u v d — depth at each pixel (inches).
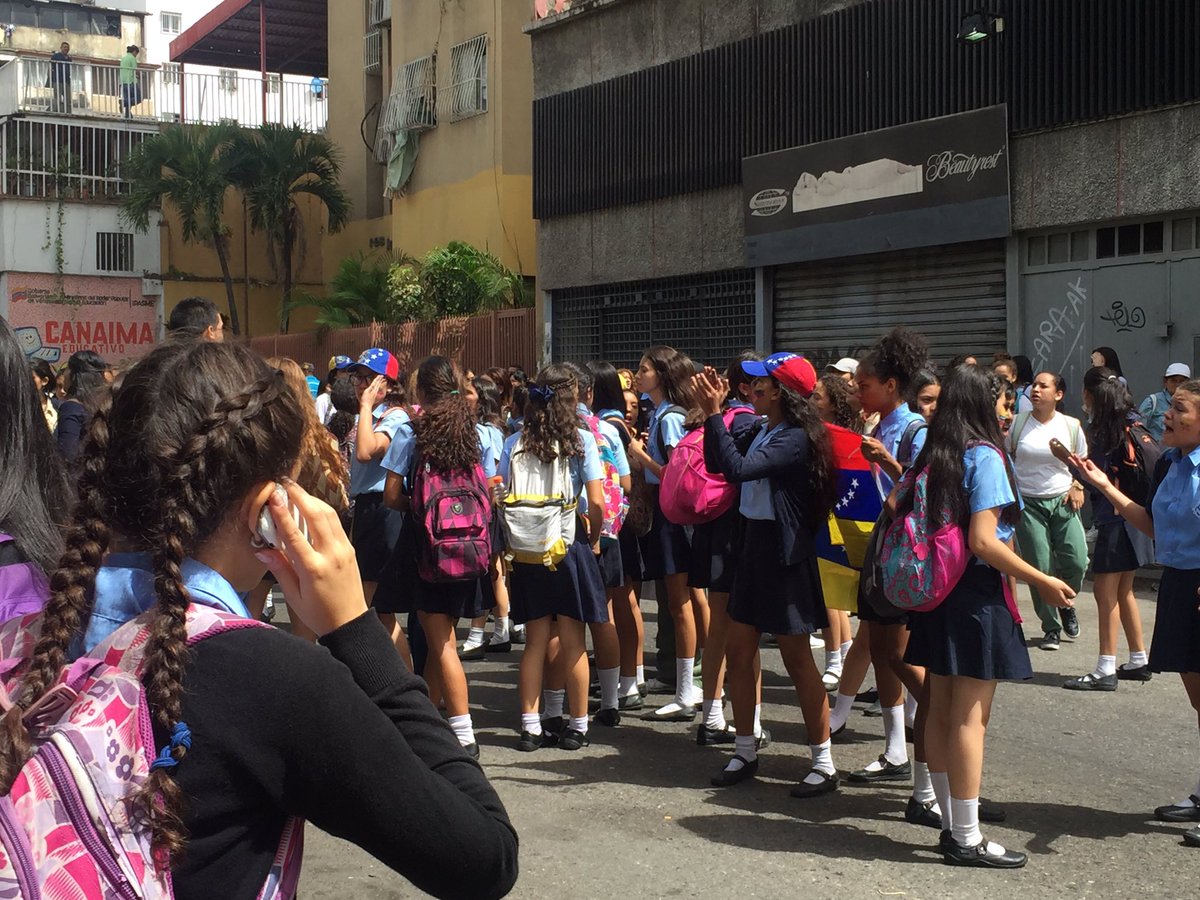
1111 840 193.9
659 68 644.1
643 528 275.3
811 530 214.5
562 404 244.7
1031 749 243.9
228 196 1244.5
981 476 172.7
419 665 274.5
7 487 78.0
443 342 818.2
